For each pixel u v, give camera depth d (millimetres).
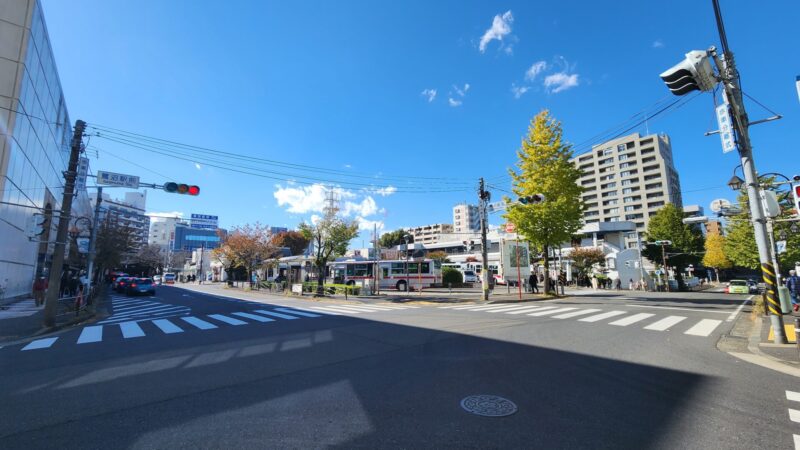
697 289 49469
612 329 10430
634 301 20250
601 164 95500
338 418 4270
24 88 18953
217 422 4195
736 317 13086
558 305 17906
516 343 8453
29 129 20359
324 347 8164
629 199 90375
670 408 4555
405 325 11383
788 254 25969
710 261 55531
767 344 8273
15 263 21234
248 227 45719
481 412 4410
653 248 45906
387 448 3545
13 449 3613
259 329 10984
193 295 30391
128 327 11844
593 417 4266
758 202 8891
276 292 33875
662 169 86312
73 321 13398
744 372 6168
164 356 7512
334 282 36844
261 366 6605
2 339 10102
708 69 7781
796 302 15797
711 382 5602
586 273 45781
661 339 8984
